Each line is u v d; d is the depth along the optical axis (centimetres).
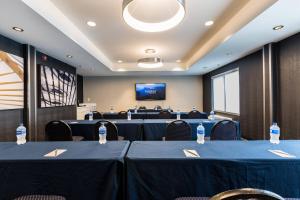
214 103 749
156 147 172
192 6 280
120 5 274
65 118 557
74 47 394
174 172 141
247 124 496
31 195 136
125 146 177
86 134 359
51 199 130
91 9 286
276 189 140
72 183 140
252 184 140
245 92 503
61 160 139
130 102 859
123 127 356
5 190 139
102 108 859
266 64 394
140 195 141
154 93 848
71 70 604
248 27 294
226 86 663
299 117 325
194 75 857
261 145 179
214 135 285
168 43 461
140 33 388
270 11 242
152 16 300
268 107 393
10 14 244
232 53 466
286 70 352
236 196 74
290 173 139
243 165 139
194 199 128
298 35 322
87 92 858
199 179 141
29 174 140
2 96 315
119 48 502
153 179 141
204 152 157
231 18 325
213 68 680
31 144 186
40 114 432
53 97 484
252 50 438
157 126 357
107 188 138
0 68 312
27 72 371
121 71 714
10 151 161
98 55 515
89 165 140
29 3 224
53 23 277
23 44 369
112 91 859
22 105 362
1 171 139
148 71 721
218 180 141
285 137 356
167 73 782
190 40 439
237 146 176
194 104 862
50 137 291
